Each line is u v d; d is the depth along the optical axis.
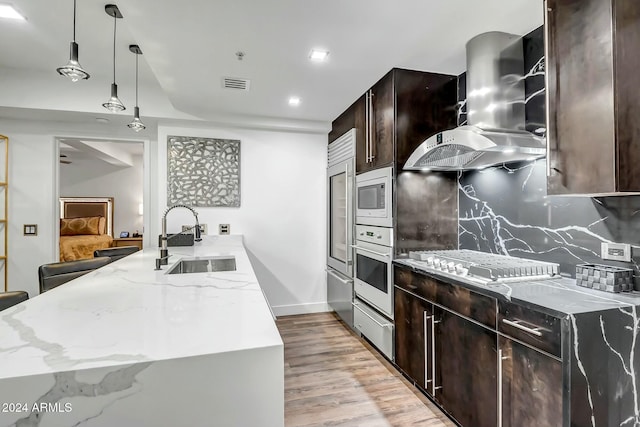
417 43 2.03
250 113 3.43
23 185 3.27
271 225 3.75
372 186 2.73
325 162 3.93
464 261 1.95
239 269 1.92
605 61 1.26
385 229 2.53
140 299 1.28
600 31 1.27
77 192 6.74
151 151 3.64
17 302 1.56
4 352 0.79
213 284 1.54
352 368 2.49
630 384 1.27
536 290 1.51
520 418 1.36
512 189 2.13
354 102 3.11
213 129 3.56
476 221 2.43
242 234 3.66
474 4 1.63
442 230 2.55
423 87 2.46
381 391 2.17
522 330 1.34
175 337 0.90
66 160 6.64
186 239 3.10
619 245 1.53
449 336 1.81
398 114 2.41
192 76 2.49
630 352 1.27
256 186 3.70
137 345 0.84
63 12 2.01
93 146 4.96
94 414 0.73
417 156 2.13
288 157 3.80
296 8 1.65
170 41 1.97
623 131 1.23
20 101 2.86
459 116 2.52
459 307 1.73
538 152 1.77
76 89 2.99
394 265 2.41
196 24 1.79
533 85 1.95
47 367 0.72
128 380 0.75
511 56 1.97
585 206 1.69
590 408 1.19
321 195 3.92
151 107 3.19
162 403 0.77
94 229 6.16
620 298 1.36
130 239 6.23
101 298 1.29
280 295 3.80
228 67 2.34
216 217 3.57
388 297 2.47
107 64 2.72
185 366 0.79
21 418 0.69
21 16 2.04
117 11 1.99
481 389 1.58
